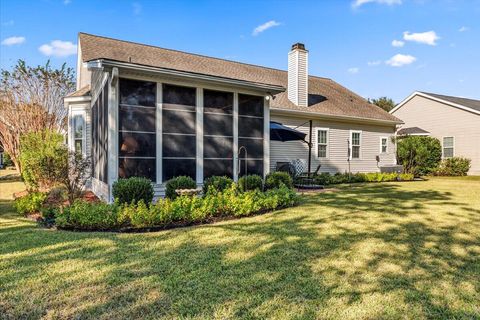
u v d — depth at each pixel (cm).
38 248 414
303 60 1491
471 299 279
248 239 460
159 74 730
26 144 1020
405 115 2302
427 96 2152
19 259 372
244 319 245
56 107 1583
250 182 796
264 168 910
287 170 1290
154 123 747
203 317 247
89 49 1251
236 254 393
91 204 572
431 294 288
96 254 391
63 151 898
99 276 323
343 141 1590
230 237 470
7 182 1529
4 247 420
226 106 848
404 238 470
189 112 793
